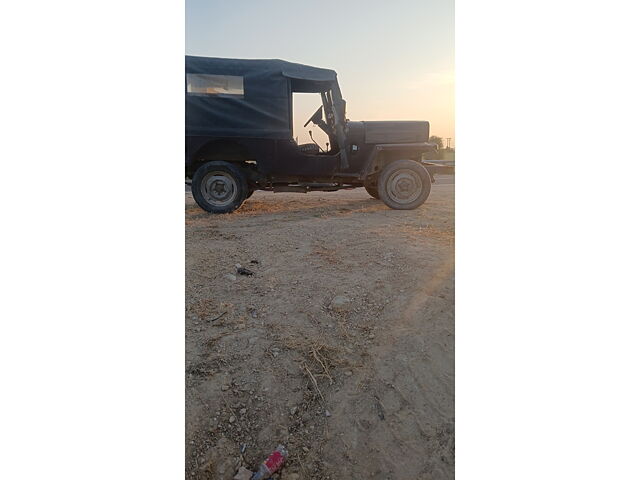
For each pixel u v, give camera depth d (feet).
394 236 10.26
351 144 14.37
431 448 4.88
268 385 5.32
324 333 6.19
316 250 9.18
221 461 4.64
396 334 6.21
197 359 5.64
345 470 4.60
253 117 13.24
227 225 11.41
